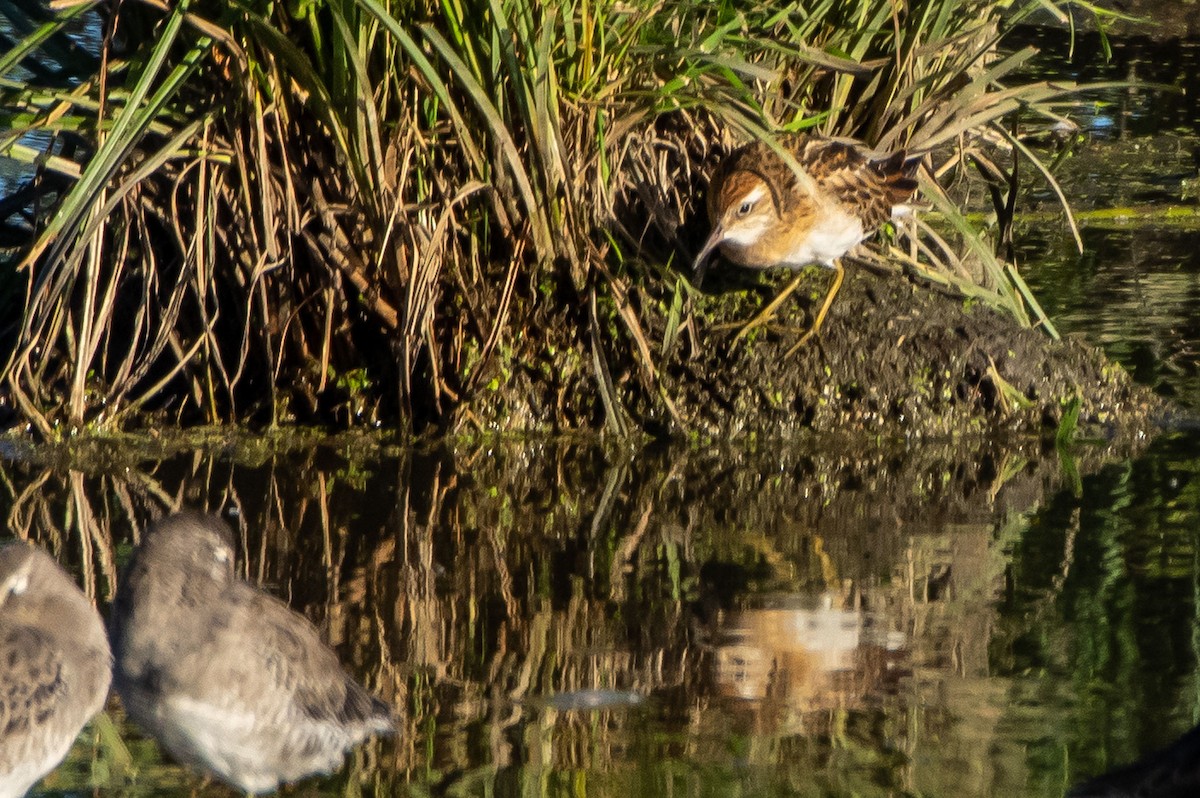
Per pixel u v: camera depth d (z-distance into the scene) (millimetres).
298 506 12992
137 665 8781
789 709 9258
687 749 8773
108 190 14430
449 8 13773
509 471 14055
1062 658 9938
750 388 15266
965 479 13930
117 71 14805
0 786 8445
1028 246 20234
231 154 14438
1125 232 20859
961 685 9555
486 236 14750
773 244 15094
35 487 13336
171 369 15219
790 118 15977
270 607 9188
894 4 15141
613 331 15094
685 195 16016
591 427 15133
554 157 14289
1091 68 27594
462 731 9023
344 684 9195
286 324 14781
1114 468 14219
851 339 15562
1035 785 8258
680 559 11867
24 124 14266
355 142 14016
